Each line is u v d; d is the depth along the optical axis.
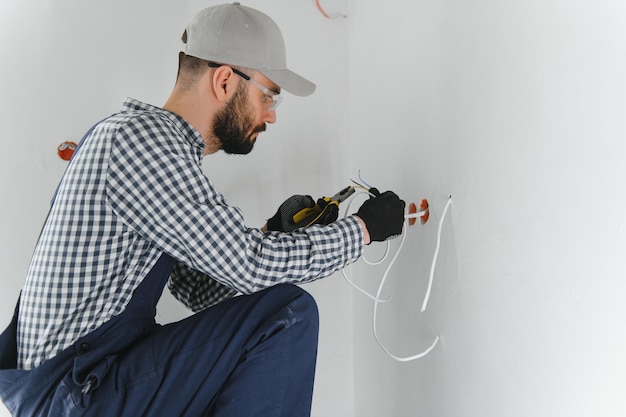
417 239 1.46
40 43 1.67
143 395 1.11
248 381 1.15
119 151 1.04
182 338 1.16
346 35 1.91
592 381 0.87
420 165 1.42
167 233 1.05
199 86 1.20
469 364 1.22
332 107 1.91
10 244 1.69
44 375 1.07
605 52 0.83
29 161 1.68
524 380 1.04
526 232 1.02
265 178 1.87
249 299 1.21
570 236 0.91
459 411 1.27
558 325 0.95
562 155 0.93
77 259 1.05
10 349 1.14
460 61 1.22
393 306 1.61
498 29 1.08
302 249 1.12
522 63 1.02
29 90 1.67
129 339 1.14
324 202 1.39
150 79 1.76
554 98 0.94
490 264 1.13
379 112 1.67
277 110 1.86
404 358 1.43
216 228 1.06
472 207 1.19
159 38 1.76
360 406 1.90
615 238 0.82
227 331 1.16
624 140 0.80
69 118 1.70
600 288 0.85
